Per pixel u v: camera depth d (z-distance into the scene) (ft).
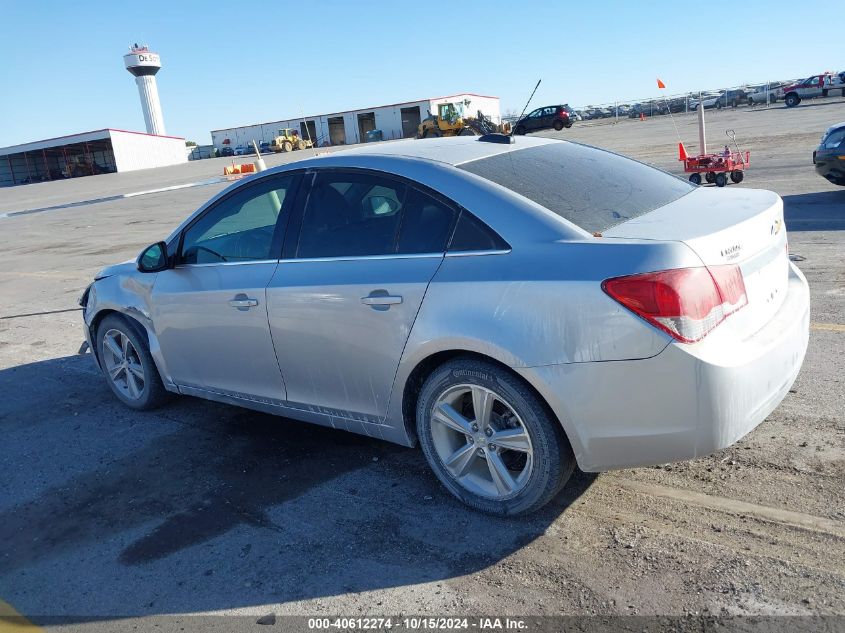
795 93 136.05
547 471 9.96
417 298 10.44
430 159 11.36
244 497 12.15
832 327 17.43
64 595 9.93
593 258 9.21
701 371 8.70
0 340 24.76
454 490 11.10
